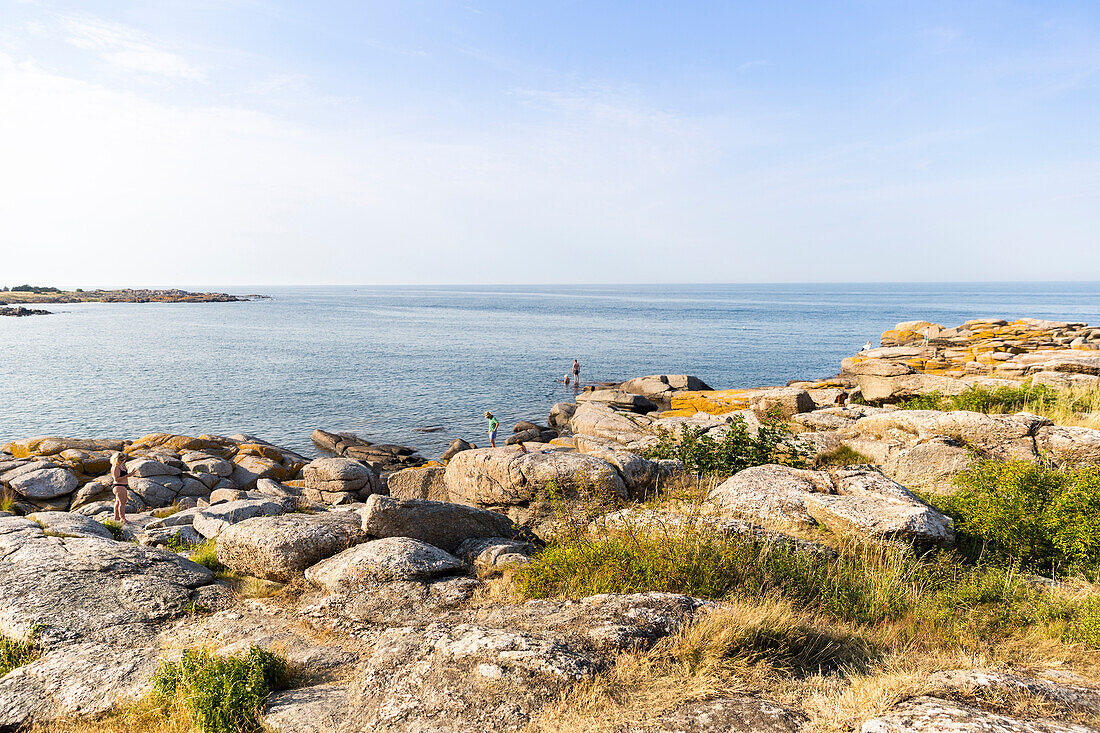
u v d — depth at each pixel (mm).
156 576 8805
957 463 12156
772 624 6039
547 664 5215
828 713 4715
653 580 7332
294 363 69438
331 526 9398
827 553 8328
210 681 5777
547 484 10695
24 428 38219
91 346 86375
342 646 6852
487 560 8844
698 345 89625
